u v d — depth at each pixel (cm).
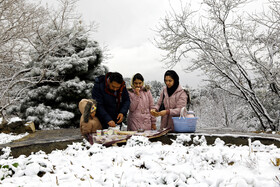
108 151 312
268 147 330
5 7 910
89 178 229
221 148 307
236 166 250
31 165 247
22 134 650
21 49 1050
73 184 213
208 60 773
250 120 906
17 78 1155
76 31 1159
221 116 942
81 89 1012
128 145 347
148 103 468
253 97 782
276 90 779
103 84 418
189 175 225
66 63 1028
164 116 470
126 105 432
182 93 448
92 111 395
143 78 452
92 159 281
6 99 1102
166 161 270
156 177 230
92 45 1183
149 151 302
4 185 211
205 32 798
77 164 267
